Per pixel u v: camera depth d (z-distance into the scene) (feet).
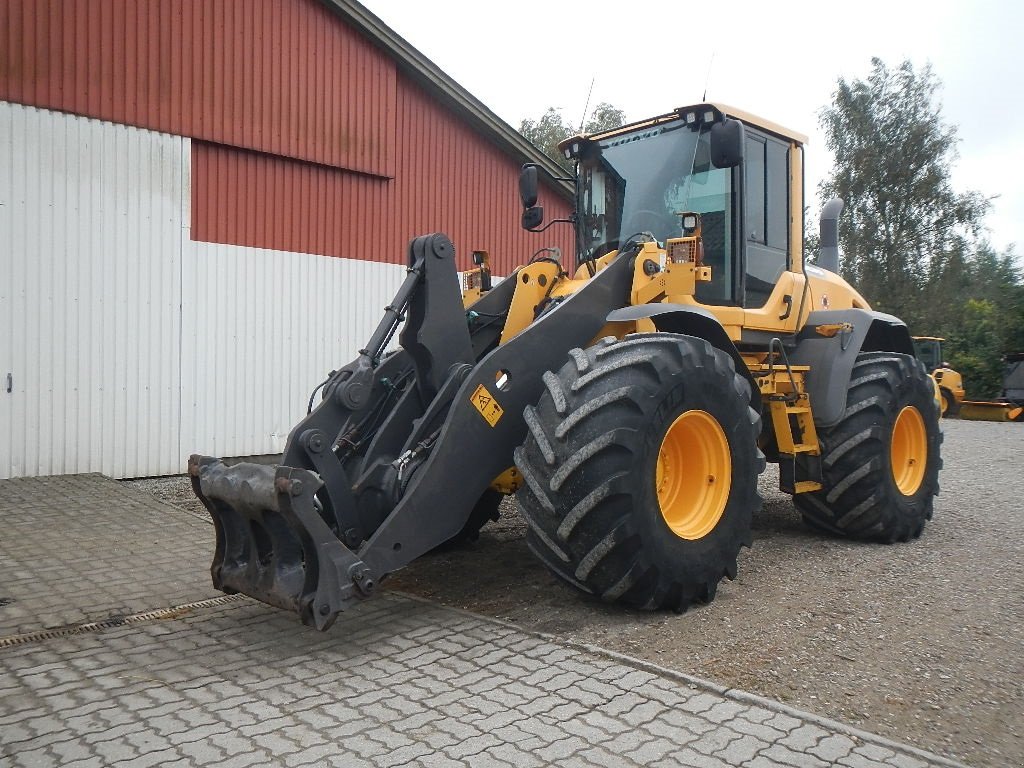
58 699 9.85
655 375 12.21
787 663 11.05
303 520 10.57
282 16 30.96
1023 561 17.13
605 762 8.25
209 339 29.50
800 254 19.24
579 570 12.19
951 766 8.28
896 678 10.62
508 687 10.14
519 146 39.88
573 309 13.96
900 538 19.03
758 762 8.27
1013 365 81.05
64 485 24.48
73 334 26.30
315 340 32.63
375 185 34.68
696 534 13.14
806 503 19.35
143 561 16.53
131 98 27.30
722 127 14.57
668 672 10.52
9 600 13.87
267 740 8.74
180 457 28.76
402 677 10.49
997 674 10.82
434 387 13.42
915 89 98.17
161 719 9.27
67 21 25.94
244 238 30.45
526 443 12.50
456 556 17.26
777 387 18.24
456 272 13.69
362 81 33.55
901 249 96.48
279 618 12.97
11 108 24.95
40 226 25.57
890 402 18.39
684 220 15.24
